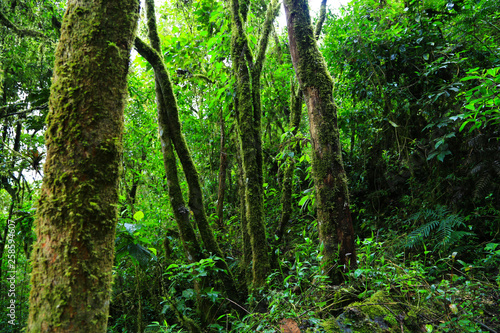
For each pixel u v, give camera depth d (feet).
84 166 4.33
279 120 22.56
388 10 14.80
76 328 4.01
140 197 24.54
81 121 4.40
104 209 4.44
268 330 6.87
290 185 12.51
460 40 13.56
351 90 17.10
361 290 8.27
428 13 14.02
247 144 10.95
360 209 16.97
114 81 4.71
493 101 7.23
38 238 4.39
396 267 9.27
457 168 12.96
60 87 4.51
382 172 16.62
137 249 8.09
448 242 11.29
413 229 13.46
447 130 12.97
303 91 9.88
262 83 21.93
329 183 9.10
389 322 7.02
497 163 11.39
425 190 13.88
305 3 10.11
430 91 13.67
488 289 8.52
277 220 16.15
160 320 11.60
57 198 4.28
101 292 4.30
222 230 17.21
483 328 7.32
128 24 4.99
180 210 10.48
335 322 7.04
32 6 17.61
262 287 9.58
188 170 10.73
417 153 14.58
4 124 17.60
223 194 18.45
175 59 15.29
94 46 4.58
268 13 12.67
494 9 12.44
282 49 23.30
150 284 12.79
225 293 10.32
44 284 4.14
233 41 11.43
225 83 12.82
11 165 14.61
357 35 15.06
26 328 4.22
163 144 10.67
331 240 8.89
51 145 4.46
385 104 15.26
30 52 17.67
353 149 19.17
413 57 13.97
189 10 20.11
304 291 8.78
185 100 22.16
